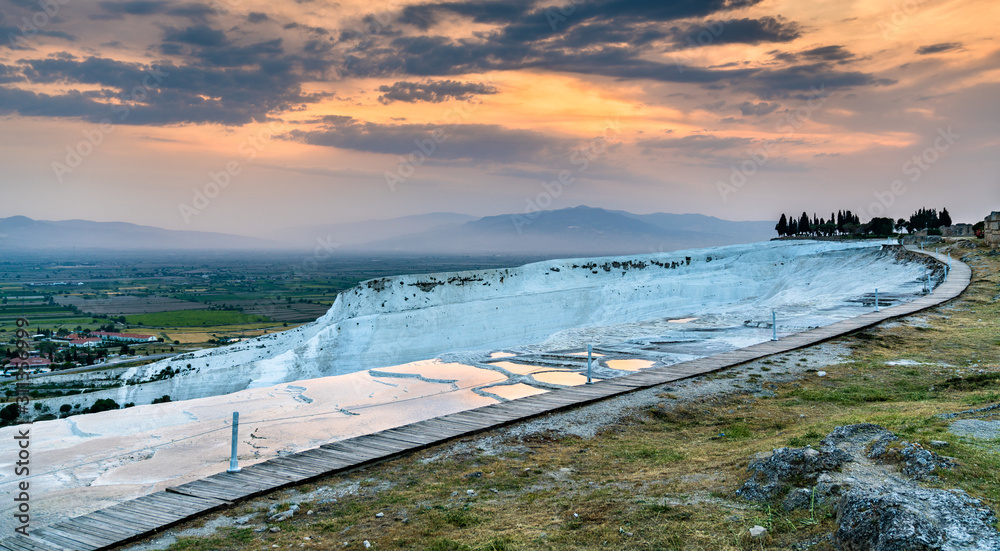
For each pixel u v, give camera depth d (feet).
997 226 190.70
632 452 43.27
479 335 242.99
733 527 26.94
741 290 264.93
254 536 31.68
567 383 72.79
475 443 47.06
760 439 43.14
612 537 27.99
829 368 66.80
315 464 42.37
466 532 30.66
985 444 32.09
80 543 30.83
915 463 28.40
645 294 271.90
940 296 114.83
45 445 59.67
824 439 34.78
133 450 57.21
